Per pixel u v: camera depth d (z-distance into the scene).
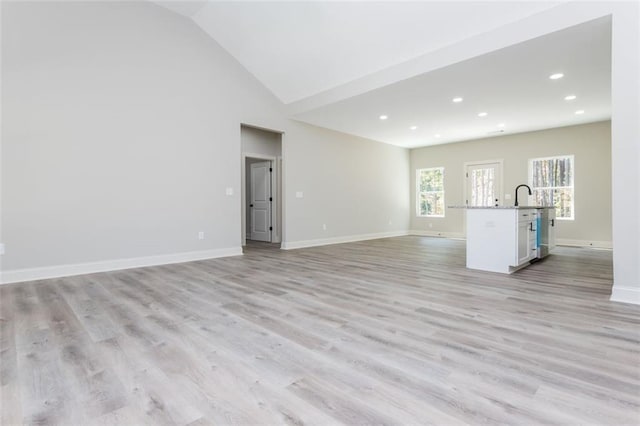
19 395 1.44
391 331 2.15
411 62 4.22
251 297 2.95
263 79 5.75
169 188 4.70
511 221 3.91
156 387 1.51
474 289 3.20
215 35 5.14
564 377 1.56
